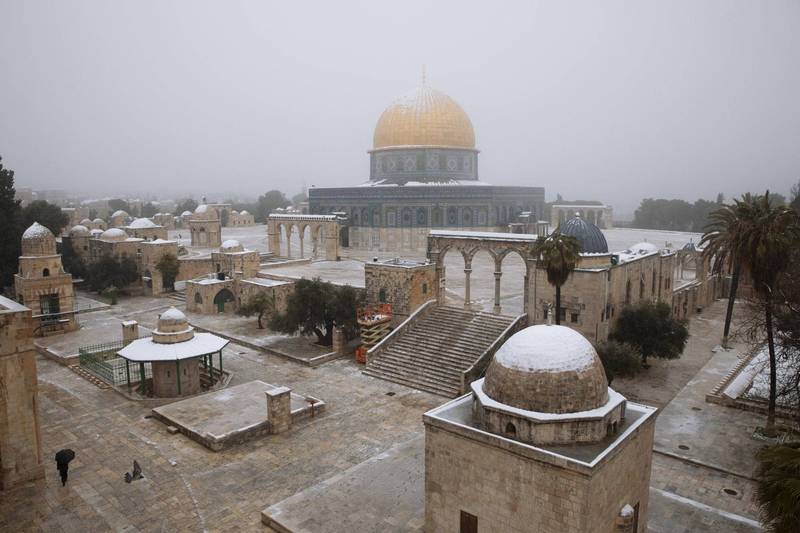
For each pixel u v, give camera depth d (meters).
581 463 15.45
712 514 21.53
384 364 39.69
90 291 70.69
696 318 54.22
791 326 29.47
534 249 33.66
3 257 60.41
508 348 18.59
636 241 91.31
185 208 176.50
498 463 17.38
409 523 21.14
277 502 22.92
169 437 29.06
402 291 43.81
